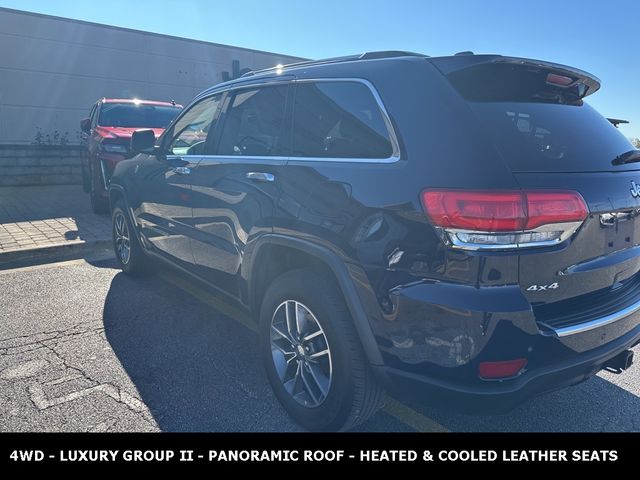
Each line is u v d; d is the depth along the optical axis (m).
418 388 2.06
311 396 2.54
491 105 2.15
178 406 2.81
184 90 14.18
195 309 4.29
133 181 4.56
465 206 1.85
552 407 2.90
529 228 1.87
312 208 2.41
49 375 3.10
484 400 1.91
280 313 2.72
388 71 2.30
